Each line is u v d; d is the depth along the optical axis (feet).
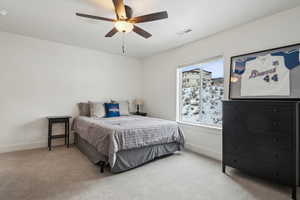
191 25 9.03
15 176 7.30
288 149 6.06
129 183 6.89
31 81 11.35
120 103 14.40
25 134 11.19
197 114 11.87
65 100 12.68
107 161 7.77
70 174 7.60
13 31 10.30
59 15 8.21
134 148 8.35
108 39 11.44
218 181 7.16
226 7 7.22
